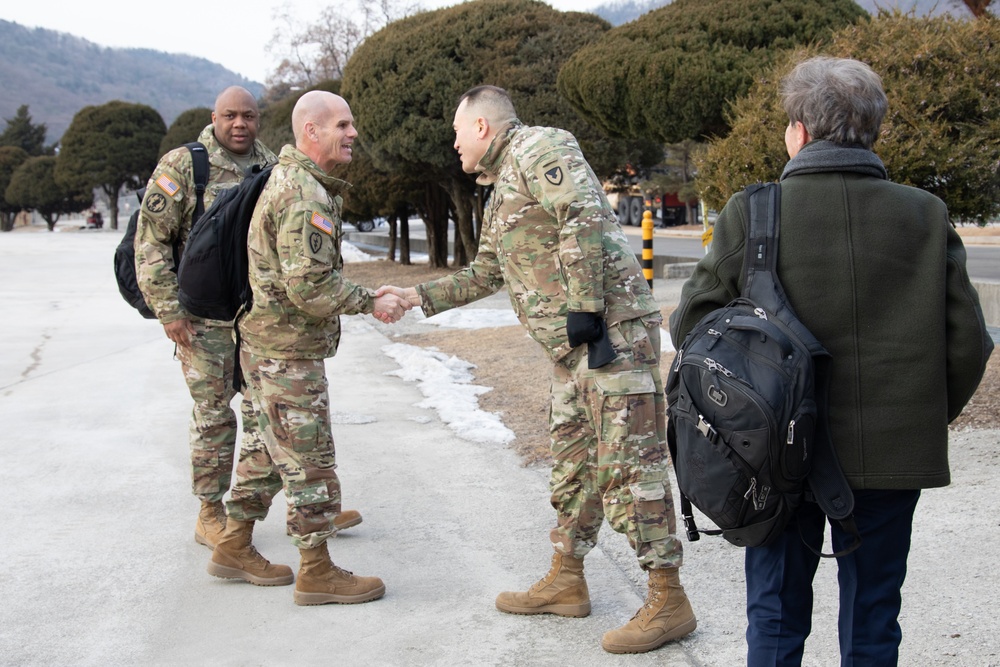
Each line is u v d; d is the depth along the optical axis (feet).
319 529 11.46
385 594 11.90
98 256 97.96
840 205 7.36
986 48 19.54
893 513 7.39
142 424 21.47
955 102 19.42
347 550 13.47
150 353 32.50
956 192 19.75
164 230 12.83
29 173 203.72
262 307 11.00
